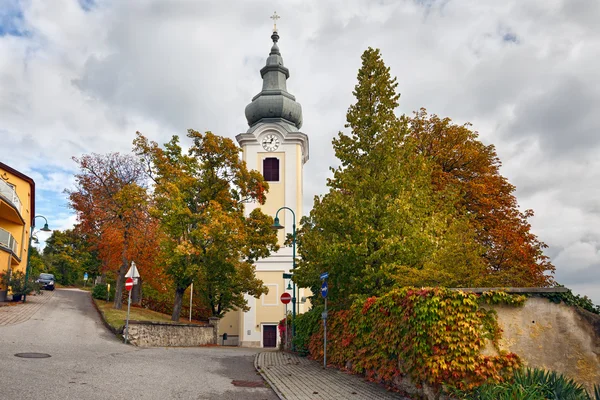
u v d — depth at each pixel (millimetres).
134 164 42656
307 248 21031
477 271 15852
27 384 9953
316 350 19656
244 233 30969
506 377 9352
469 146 29062
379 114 19078
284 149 51781
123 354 17031
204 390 11414
